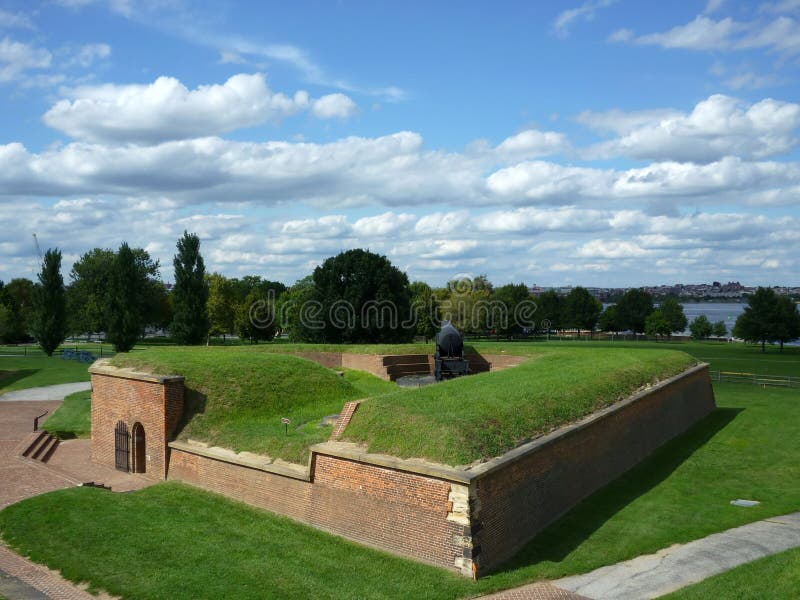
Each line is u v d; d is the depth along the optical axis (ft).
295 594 38.68
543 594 39.32
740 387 139.95
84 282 296.92
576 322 375.25
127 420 72.95
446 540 42.63
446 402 58.13
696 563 44.14
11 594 39.34
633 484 64.80
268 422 70.64
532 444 51.42
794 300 264.11
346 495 49.16
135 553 45.27
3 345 289.94
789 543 47.70
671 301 390.01
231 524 52.19
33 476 65.92
